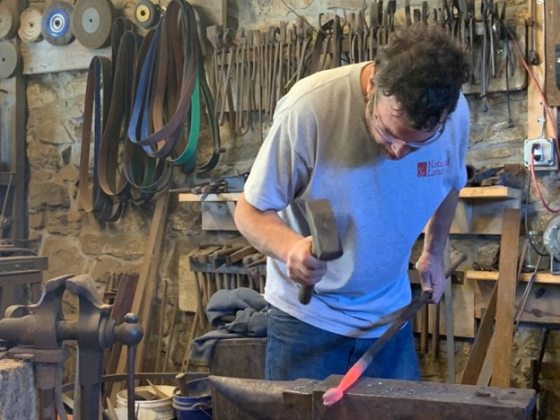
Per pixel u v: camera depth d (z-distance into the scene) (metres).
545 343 2.99
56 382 1.62
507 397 1.36
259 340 2.78
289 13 3.50
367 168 1.75
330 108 1.74
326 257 1.35
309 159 1.76
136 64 3.67
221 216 3.49
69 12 3.91
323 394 1.41
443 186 1.95
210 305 3.03
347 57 3.25
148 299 3.67
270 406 1.48
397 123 1.49
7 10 4.05
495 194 2.80
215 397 2.65
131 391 1.75
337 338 1.95
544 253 2.98
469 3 2.97
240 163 3.56
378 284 1.95
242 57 3.45
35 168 4.11
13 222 4.08
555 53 2.88
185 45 3.46
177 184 3.72
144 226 3.84
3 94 4.13
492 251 3.08
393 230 1.85
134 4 3.85
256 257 3.26
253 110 3.48
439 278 2.14
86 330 1.61
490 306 2.90
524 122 3.04
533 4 2.97
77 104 4.01
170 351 3.71
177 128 3.40
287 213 1.92
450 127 1.83
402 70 1.43
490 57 2.99
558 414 3.03
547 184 3.01
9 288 3.80
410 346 2.10
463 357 3.15
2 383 1.53
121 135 3.79
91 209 3.82
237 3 3.62
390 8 3.12
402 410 1.36
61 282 1.62
